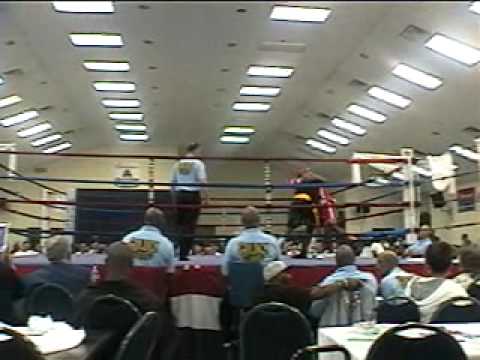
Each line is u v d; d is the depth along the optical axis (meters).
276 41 9.70
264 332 3.25
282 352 3.23
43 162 17.19
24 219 15.57
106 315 2.90
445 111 11.82
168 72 11.38
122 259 3.46
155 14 8.36
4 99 12.13
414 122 12.99
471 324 3.24
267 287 4.04
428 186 9.32
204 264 5.55
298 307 3.90
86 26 8.98
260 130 16.09
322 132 15.67
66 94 12.80
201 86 12.24
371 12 8.25
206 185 6.12
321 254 6.53
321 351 2.63
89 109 14.05
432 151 14.38
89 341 2.60
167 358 4.71
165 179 17.42
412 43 9.34
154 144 17.62
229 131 16.19
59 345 2.43
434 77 10.47
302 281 5.36
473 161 13.44
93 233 6.20
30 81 11.59
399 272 4.20
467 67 9.66
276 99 13.21
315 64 10.87
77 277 4.25
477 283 3.89
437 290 3.59
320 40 9.64
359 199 16.44
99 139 17.02
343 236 6.30
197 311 4.97
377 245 7.06
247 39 9.59
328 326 3.85
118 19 8.62
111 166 17.67
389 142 14.84
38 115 13.80
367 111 13.25
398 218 15.84
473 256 4.09
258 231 4.69
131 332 2.41
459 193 11.84
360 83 11.69
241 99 13.23
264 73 11.44
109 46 9.97
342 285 3.85
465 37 8.66
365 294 3.89
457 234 12.80
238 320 4.67
